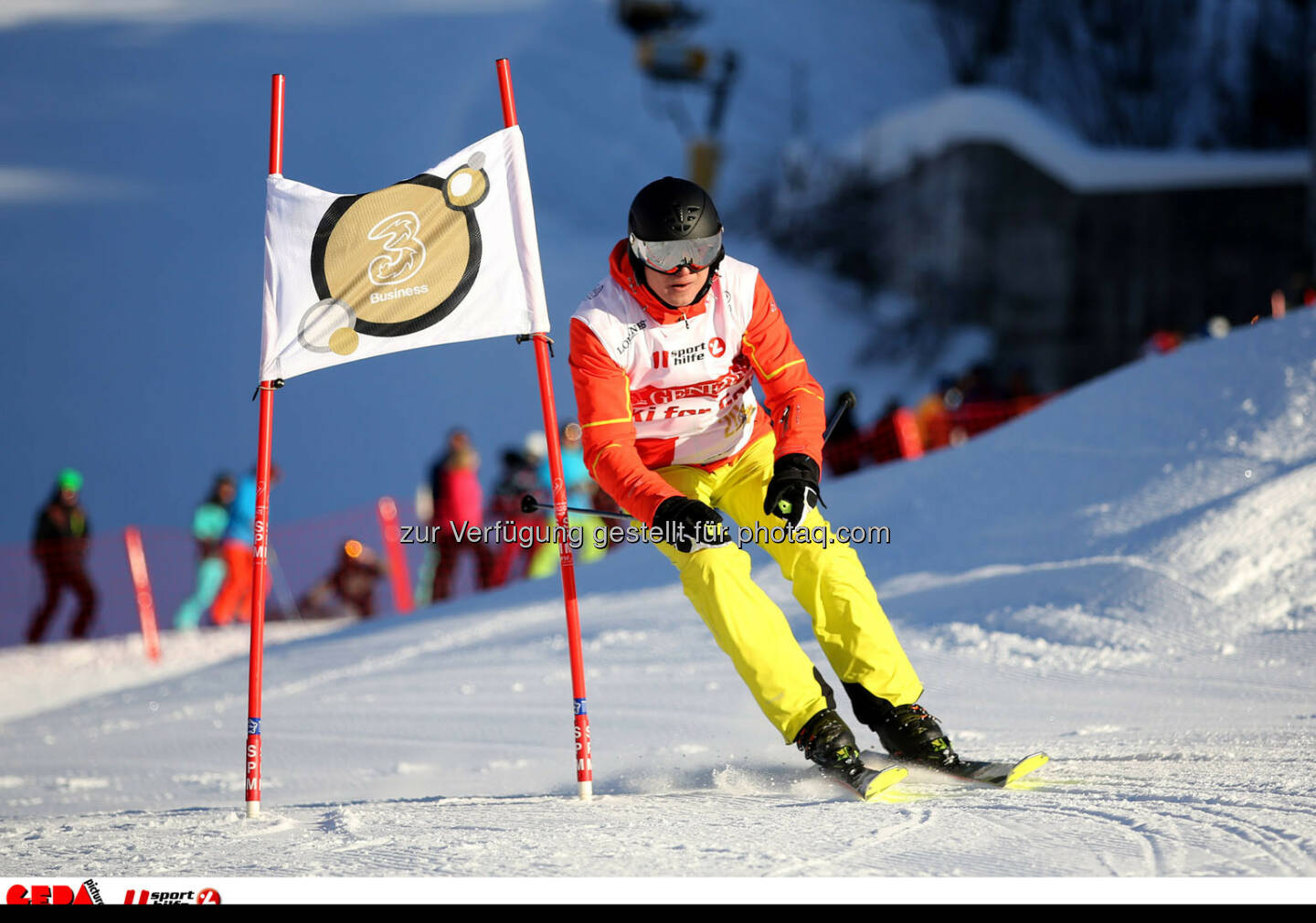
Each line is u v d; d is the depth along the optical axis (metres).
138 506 65.75
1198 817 9.60
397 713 20.94
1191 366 27.36
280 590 48.69
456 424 75.00
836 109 116.00
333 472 69.12
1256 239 72.31
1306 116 92.56
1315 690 15.69
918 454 44.16
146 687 29.47
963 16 110.25
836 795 11.88
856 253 89.69
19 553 56.66
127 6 147.50
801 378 13.40
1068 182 75.62
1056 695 16.92
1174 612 19.52
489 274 13.99
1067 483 25.69
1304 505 21.42
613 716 18.62
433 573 43.09
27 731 25.14
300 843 10.49
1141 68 99.19
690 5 128.00
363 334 14.03
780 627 12.46
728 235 97.62
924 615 21.56
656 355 13.05
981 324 79.88
